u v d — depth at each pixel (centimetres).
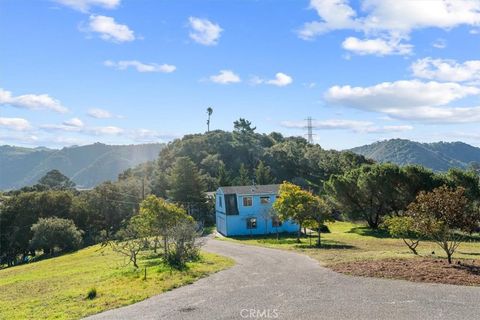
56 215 7675
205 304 1686
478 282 1794
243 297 1770
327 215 4216
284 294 1783
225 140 12725
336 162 12256
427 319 1370
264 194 5716
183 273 2389
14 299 2081
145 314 1584
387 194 5322
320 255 3025
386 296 1653
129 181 9100
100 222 8169
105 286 2150
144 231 3506
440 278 1889
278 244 4159
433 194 2373
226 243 4416
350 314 1455
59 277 2795
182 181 7256
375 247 3766
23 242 7175
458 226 2269
